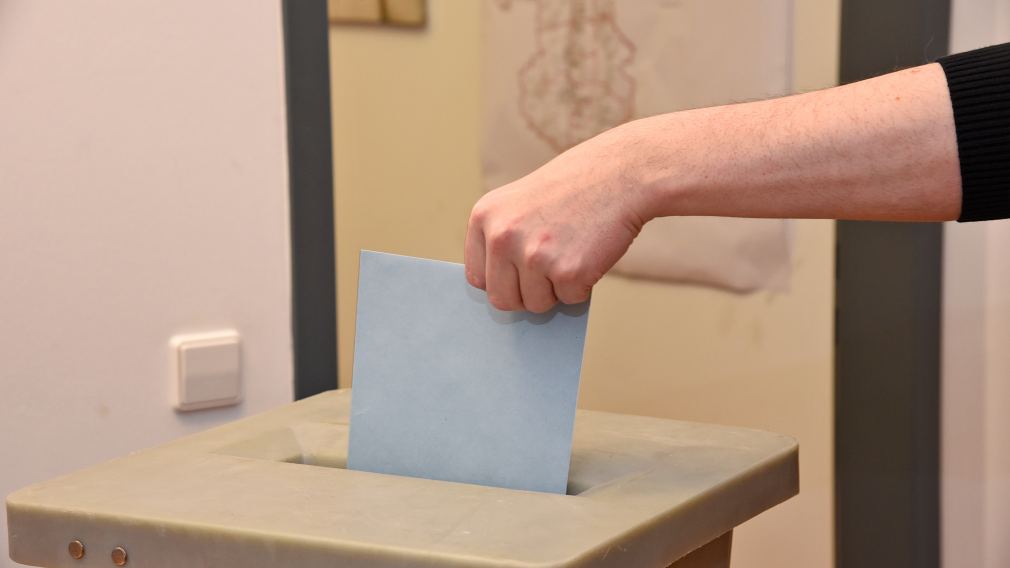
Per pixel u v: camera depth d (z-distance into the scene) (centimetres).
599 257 138
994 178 135
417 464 144
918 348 205
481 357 143
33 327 179
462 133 220
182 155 186
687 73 205
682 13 204
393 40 211
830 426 212
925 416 206
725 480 140
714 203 138
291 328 196
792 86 203
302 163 194
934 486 208
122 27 181
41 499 137
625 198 138
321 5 193
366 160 215
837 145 136
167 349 187
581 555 127
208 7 186
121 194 183
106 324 183
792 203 138
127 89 182
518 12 212
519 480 141
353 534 130
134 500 137
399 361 145
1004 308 205
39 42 177
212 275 189
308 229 196
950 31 199
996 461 208
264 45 190
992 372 206
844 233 206
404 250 222
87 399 183
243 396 193
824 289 208
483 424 142
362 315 146
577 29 210
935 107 135
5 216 177
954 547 210
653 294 220
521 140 218
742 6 202
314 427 156
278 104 192
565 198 138
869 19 200
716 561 147
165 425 188
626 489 138
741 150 137
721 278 214
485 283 141
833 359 210
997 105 134
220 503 136
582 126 213
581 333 140
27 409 180
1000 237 203
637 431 153
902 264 204
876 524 212
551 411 141
